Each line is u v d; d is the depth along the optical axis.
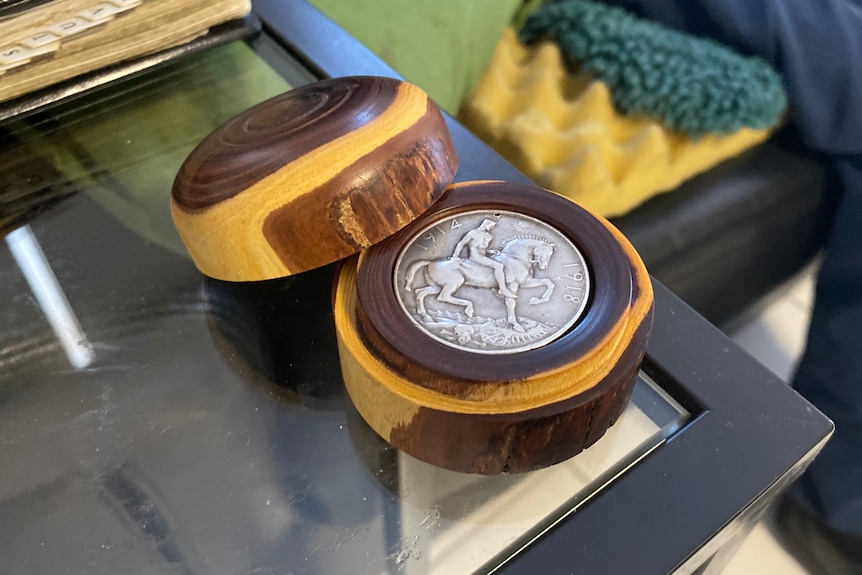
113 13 0.18
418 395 0.12
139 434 0.14
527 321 0.12
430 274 0.13
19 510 0.14
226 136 0.15
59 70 0.18
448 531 0.13
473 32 0.30
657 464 0.13
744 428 0.13
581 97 0.31
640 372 0.14
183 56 0.20
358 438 0.14
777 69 0.30
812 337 0.31
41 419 0.15
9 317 0.16
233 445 0.14
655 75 0.29
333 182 0.13
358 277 0.13
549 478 0.13
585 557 0.12
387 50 0.27
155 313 0.16
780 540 0.30
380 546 0.13
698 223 0.28
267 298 0.16
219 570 0.13
